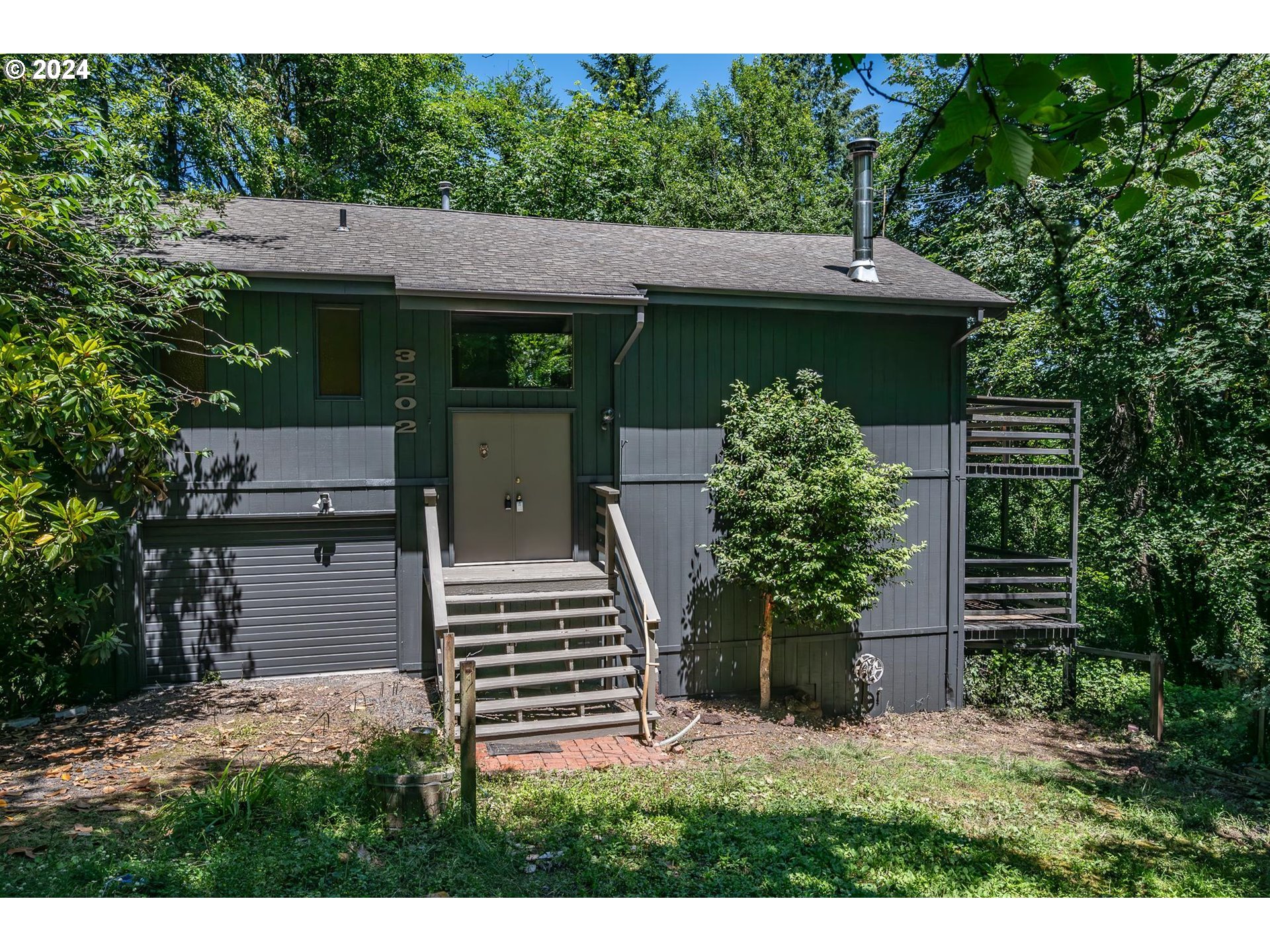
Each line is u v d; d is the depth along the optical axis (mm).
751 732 9695
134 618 9141
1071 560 12625
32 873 4371
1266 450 14047
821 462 10219
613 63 32469
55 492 7410
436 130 24375
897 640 11812
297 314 9609
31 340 6910
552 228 12914
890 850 5738
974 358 18188
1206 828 7699
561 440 10570
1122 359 14773
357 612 10078
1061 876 5691
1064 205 14930
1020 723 11789
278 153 20297
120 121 13219
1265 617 15469
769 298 10500
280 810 5305
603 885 4637
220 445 9414
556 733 8844
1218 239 12797
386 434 9961
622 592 10359
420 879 4496
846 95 29781
